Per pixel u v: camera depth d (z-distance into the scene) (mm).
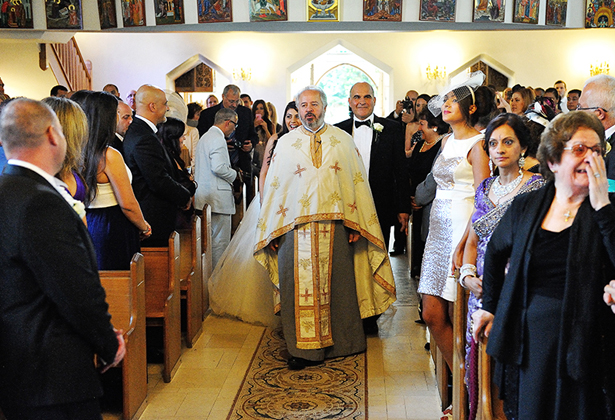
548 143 2074
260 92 15094
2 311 2014
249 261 5223
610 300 1938
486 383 2391
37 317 2020
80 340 2102
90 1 10359
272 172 4465
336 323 4395
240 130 8023
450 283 3385
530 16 10477
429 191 4844
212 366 4258
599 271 1963
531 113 3674
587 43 14828
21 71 11930
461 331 2973
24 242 1955
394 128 5324
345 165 4422
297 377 4055
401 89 15094
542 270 2074
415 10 10438
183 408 3600
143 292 3555
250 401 3689
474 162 3299
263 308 5125
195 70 15766
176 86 15867
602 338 1978
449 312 3551
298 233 4277
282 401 3688
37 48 11742
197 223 4793
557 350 2014
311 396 3758
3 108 2066
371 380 3992
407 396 3748
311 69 18922
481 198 2861
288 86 15125
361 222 4492
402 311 5477
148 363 4305
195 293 4738
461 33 14867
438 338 3539
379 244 4504
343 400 3697
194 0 10414
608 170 2703
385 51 14992
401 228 5281
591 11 10688
